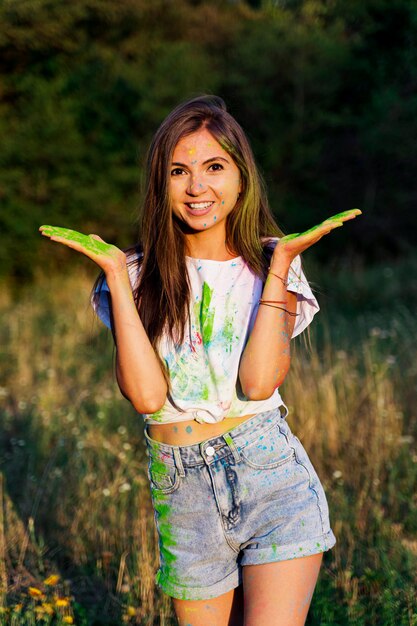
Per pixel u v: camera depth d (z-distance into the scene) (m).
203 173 2.12
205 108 2.16
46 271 12.97
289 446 2.09
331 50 13.55
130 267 2.29
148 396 2.06
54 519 4.07
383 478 4.39
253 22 14.62
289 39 13.62
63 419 5.70
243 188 2.18
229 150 2.14
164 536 2.14
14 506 4.16
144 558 3.40
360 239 13.54
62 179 12.97
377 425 4.78
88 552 3.74
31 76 13.40
